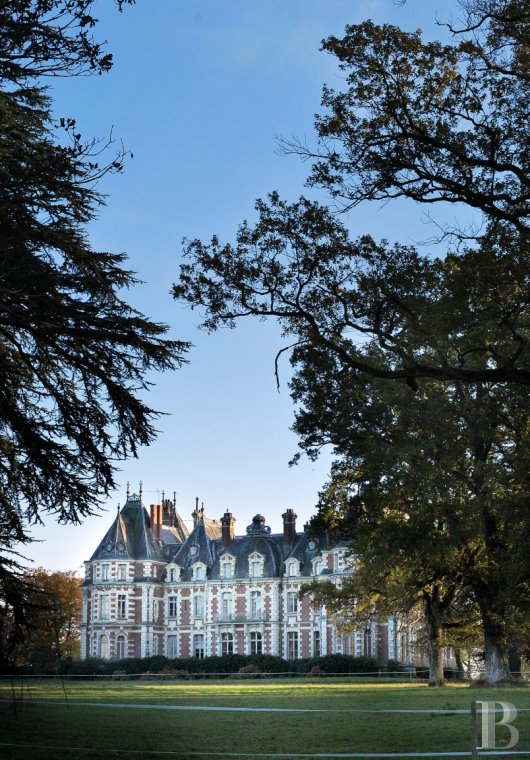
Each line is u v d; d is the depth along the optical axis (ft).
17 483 67.00
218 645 330.13
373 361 129.90
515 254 69.36
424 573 156.25
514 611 148.46
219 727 77.87
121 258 70.28
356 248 76.02
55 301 63.77
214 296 76.89
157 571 346.33
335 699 117.29
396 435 135.13
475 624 170.40
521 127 68.23
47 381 68.13
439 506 137.28
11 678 71.61
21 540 66.95
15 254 62.34
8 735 69.51
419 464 132.57
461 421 138.00
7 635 68.49
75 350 66.64
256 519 344.69
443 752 58.08
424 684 175.94
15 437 66.23
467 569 152.25
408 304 76.79
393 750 60.90
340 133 70.95
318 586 182.50
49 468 66.08
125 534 348.38
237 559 336.90
